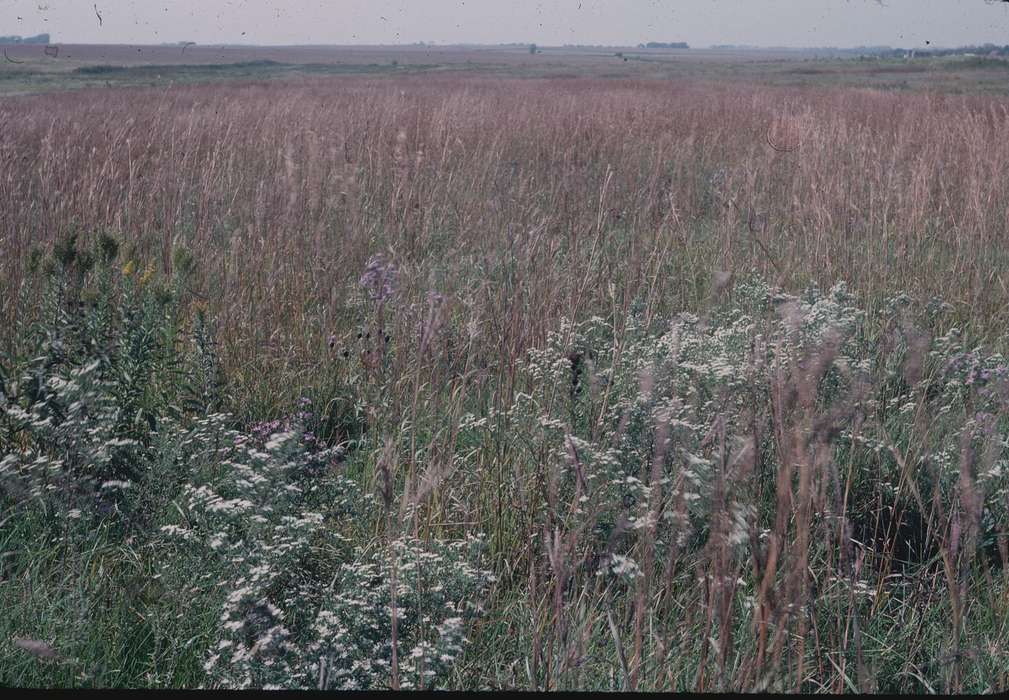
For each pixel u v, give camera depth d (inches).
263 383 193.2
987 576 125.5
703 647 102.4
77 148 357.1
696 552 124.7
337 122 556.4
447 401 177.9
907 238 280.1
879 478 147.5
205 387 172.4
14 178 291.1
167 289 181.8
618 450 133.2
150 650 118.0
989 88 1364.4
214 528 120.9
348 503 136.8
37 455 146.4
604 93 1106.1
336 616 106.7
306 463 139.6
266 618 104.3
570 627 112.3
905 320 198.2
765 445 125.8
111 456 140.9
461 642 106.3
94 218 253.1
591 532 123.9
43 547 130.9
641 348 174.9
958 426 163.6
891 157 381.4
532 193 367.6
